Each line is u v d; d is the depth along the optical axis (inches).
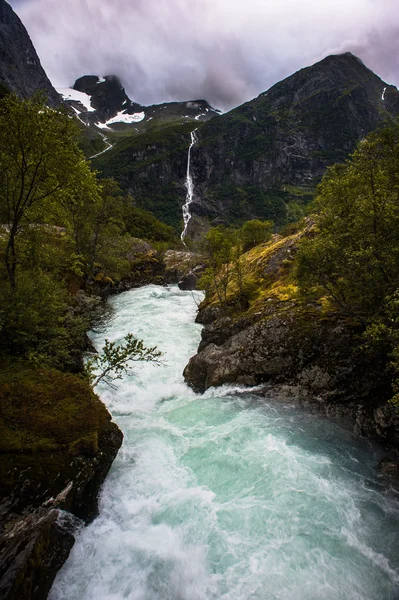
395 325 459.5
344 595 266.7
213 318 995.9
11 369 419.8
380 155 486.6
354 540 312.3
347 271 501.7
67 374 432.1
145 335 951.0
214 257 1021.2
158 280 1988.2
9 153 501.7
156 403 611.2
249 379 619.2
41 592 254.7
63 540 289.7
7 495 277.0
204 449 446.3
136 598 266.5
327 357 576.4
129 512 342.3
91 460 337.7
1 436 317.1
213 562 293.1
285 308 714.2
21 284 524.4
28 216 619.5
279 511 343.9
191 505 352.5
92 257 1316.4
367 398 515.2
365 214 469.4
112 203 1363.2
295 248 1034.7
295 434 476.4
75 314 877.8
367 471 402.3
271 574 282.2
